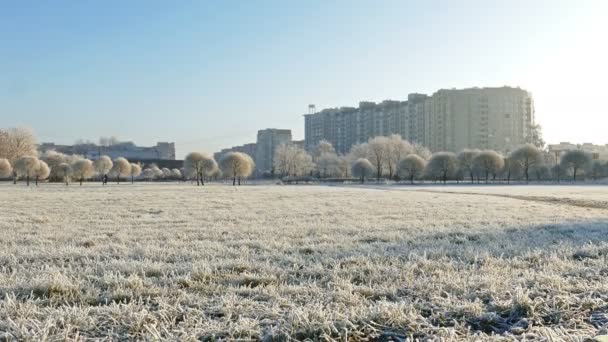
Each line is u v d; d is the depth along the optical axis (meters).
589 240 10.52
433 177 102.44
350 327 4.58
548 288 5.78
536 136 153.50
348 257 8.35
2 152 91.75
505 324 4.86
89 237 11.59
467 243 10.38
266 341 4.37
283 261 8.13
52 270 6.95
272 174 143.38
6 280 6.43
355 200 29.16
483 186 70.62
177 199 30.48
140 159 163.00
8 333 4.25
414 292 5.89
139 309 5.12
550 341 4.18
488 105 160.12
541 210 20.80
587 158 96.31
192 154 89.25
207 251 9.14
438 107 162.62
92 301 5.62
